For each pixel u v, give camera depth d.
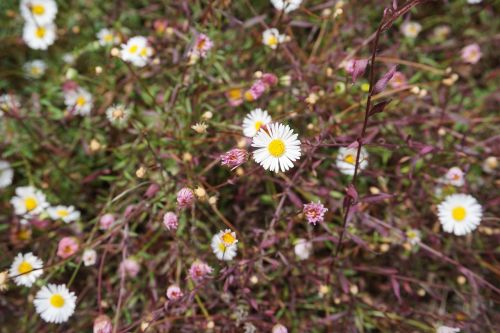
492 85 0.28
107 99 0.25
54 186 0.25
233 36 0.26
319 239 0.20
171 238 0.23
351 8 0.26
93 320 0.22
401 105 0.25
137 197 0.23
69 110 0.25
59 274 0.22
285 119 0.23
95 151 0.24
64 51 0.28
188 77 0.23
